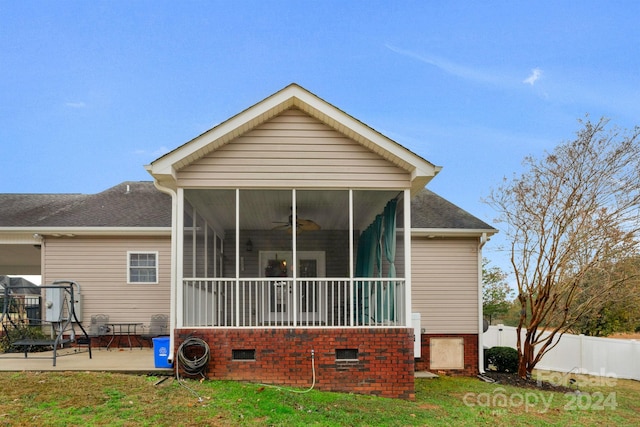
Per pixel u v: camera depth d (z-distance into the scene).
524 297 12.16
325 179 8.74
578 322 14.36
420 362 12.34
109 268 12.41
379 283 10.81
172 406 6.65
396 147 8.44
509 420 7.70
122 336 12.23
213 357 8.20
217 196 9.41
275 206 10.45
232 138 8.70
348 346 8.31
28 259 16.36
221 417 6.43
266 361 8.22
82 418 6.07
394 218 9.54
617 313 15.52
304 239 13.45
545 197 11.98
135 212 13.30
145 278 12.48
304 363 8.24
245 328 8.27
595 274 11.97
